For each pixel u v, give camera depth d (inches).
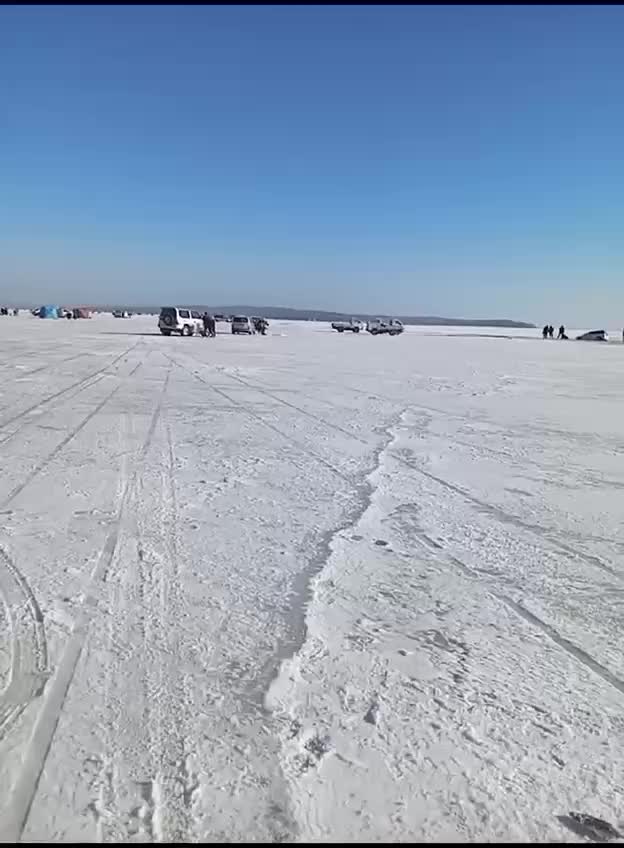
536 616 157.4
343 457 329.7
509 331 4744.1
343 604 158.9
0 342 1187.9
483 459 339.6
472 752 104.9
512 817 91.2
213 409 476.4
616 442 400.5
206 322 1982.0
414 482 284.8
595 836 88.3
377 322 2896.2
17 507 223.3
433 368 989.8
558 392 695.1
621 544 212.1
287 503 243.3
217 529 209.3
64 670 123.1
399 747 105.4
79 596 155.1
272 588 165.9
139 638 136.5
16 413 419.8
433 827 88.9
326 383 706.2
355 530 215.5
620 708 119.0
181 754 101.3
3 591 156.6
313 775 98.0
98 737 104.4
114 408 457.7
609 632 150.2
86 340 1376.7
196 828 86.8
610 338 3164.4
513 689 124.3
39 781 94.2
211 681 122.0
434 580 176.9
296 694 119.1
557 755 105.0
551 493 275.1
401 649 138.0
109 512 221.8
